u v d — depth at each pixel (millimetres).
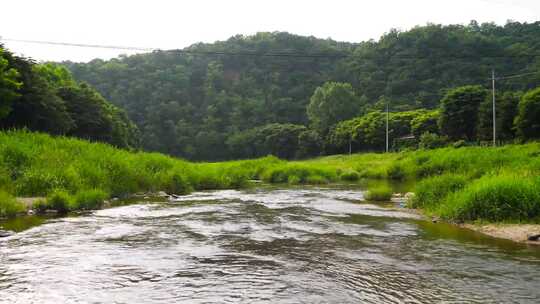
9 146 19141
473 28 118438
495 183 12453
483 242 9883
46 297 6215
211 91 127500
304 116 120562
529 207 11406
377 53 118750
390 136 74812
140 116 115875
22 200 15383
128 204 17078
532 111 45969
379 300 6160
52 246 9297
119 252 8812
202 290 6527
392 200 18766
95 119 47375
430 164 30375
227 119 120000
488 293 6426
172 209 15508
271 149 97062
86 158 21047
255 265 7914
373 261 8211
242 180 29547
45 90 36562
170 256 8523
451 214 12773
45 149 20375
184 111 119938
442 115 60312
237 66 148000
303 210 15375
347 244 9664
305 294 6387
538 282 6926
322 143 88562
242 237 10398
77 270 7531
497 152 29766
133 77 129375
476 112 57594
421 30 112875
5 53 32531
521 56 76125
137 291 6473
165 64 142875
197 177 27062
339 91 102125
